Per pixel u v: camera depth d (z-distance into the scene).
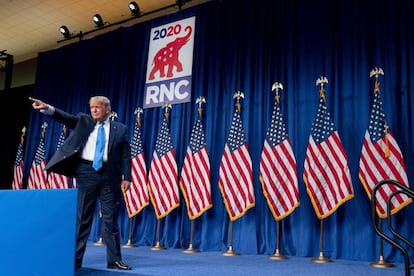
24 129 7.28
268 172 4.24
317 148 4.07
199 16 5.47
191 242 4.62
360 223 3.91
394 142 3.74
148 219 5.20
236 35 5.09
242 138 4.58
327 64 4.38
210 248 4.62
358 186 3.99
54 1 6.20
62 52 7.03
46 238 1.66
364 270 3.14
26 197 1.67
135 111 5.73
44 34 7.29
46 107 2.70
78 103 6.53
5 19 6.83
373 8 4.29
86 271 2.74
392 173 3.66
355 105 4.16
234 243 4.50
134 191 5.20
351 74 4.26
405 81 3.95
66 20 6.77
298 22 4.70
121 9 6.34
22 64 8.25
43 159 6.50
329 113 4.22
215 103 5.03
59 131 6.60
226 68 5.08
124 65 6.05
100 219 5.62
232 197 4.41
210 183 4.70
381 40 4.15
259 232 4.42
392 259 3.67
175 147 5.22
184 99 5.30
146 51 5.89
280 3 4.88
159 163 5.07
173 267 3.10
